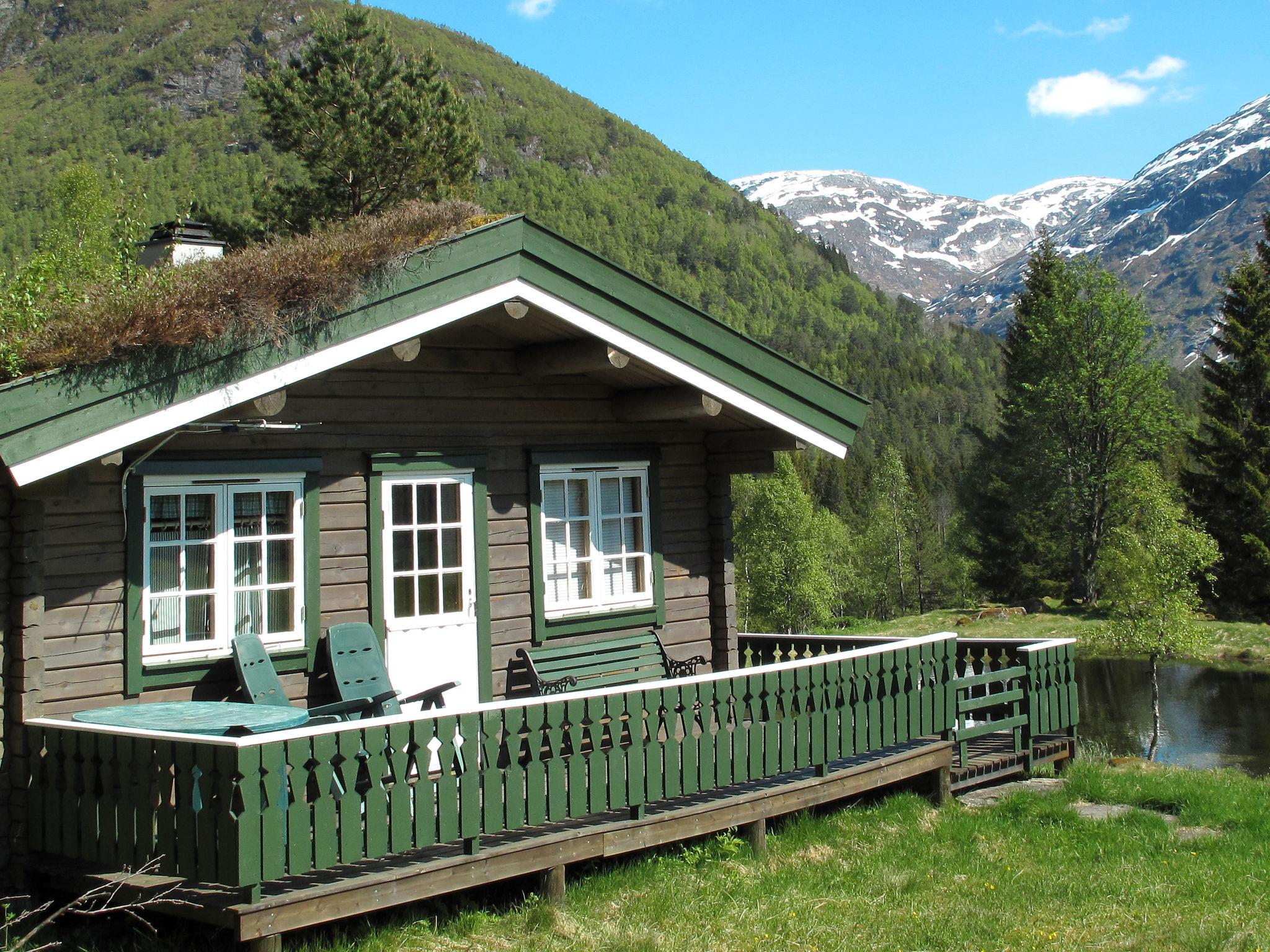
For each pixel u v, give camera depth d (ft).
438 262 24.23
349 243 23.12
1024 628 130.52
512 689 29.66
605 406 32.01
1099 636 77.20
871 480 231.71
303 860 18.76
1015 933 21.50
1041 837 28.14
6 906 19.47
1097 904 23.35
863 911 22.80
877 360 527.40
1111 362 151.74
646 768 24.23
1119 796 32.32
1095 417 148.56
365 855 19.65
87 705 22.63
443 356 28.76
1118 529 78.89
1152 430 148.36
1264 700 89.81
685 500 34.12
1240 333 147.23
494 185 618.85
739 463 33.96
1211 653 111.55
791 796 27.02
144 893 19.03
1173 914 22.71
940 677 31.40
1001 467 176.65
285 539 25.79
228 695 24.61
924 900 23.52
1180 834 29.19
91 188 82.74
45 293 28.84
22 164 569.23
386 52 91.20
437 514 28.48
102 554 23.04
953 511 224.33
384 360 27.37
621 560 32.55
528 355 29.71
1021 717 34.27
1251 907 23.13
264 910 18.11
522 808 22.08
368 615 27.09
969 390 485.15
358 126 84.33
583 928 21.17
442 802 20.81
